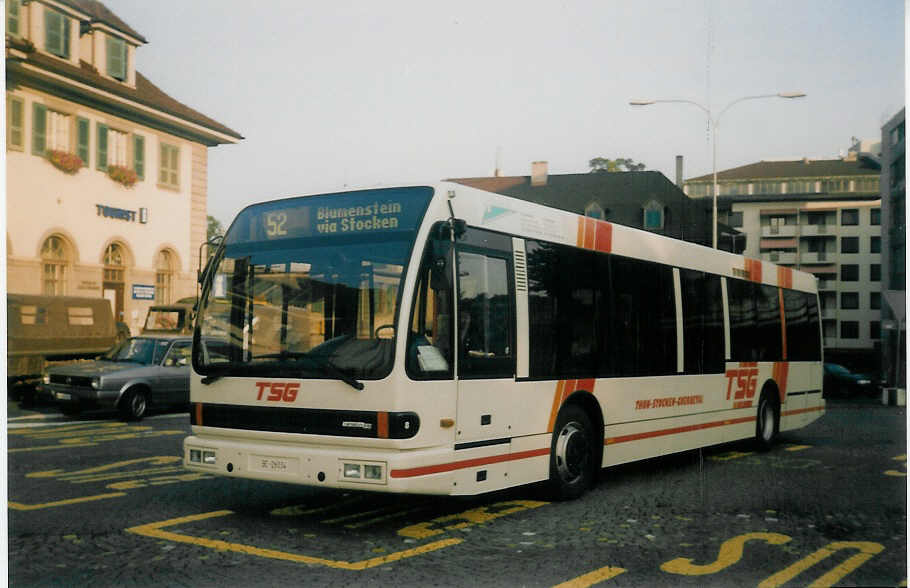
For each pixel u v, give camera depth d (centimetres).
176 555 634
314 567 603
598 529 732
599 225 939
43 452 1199
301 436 697
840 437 1577
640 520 771
